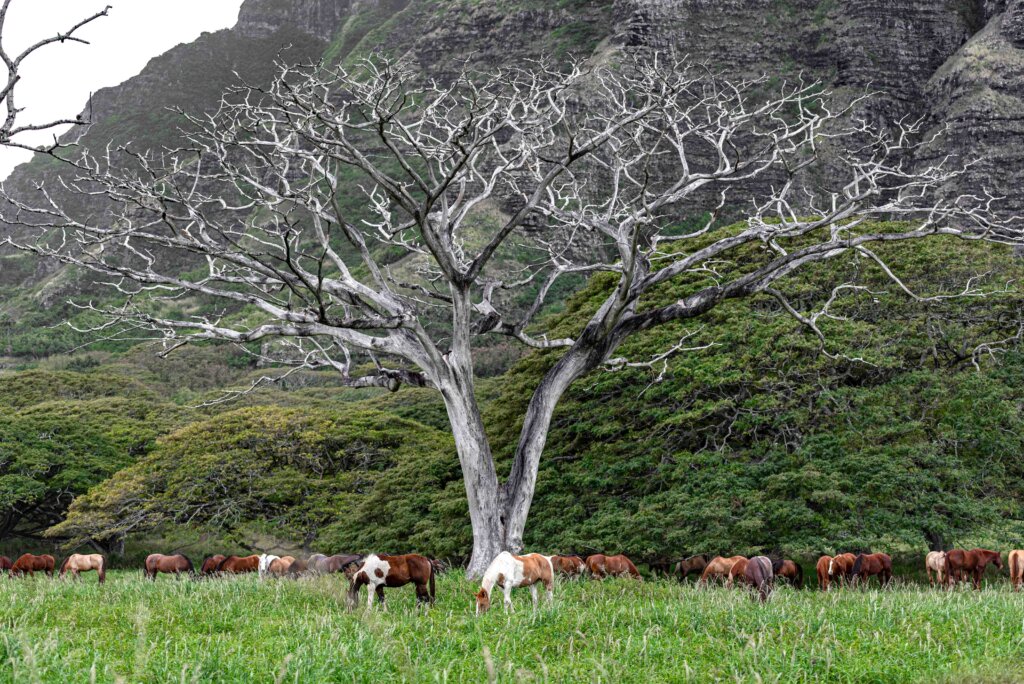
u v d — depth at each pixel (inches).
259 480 1621.6
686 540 945.5
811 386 1131.3
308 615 494.3
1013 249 1386.6
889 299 1275.8
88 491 1888.5
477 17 6525.6
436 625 482.0
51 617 484.4
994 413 1059.9
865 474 990.4
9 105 340.8
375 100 809.5
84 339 5383.9
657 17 5620.1
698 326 1305.4
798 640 431.5
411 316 776.3
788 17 5738.2
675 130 931.3
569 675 376.2
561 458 1176.2
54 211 759.7
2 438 2004.2
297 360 858.1
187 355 4202.8
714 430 1163.3
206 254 804.0
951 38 5413.4
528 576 535.2
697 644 440.8
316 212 869.2
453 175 768.3
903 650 415.8
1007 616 501.4
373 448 1791.3
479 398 2433.6
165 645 383.6
